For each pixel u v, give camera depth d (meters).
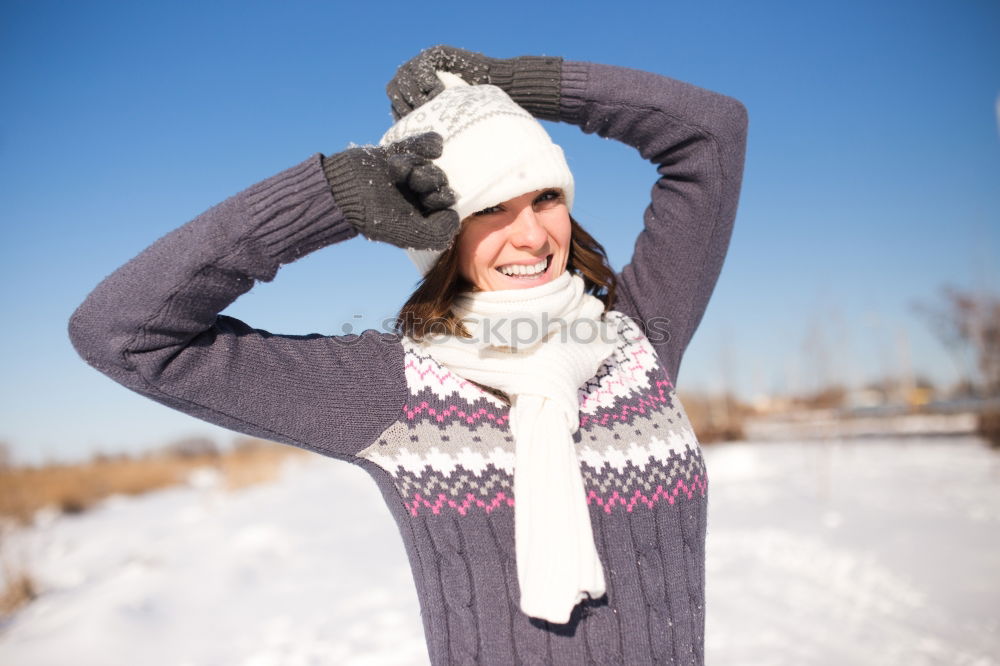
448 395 1.45
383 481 1.44
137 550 8.99
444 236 1.29
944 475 9.98
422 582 1.42
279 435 1.35
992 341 15.95
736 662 4.02
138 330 1.23
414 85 1.60
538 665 1.33
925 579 5.18
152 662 4.71
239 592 6.23
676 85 1.66
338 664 4.37
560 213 1.52
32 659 4.87
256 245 1.26
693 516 1.50
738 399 21.50
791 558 6.07
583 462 1.44
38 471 17.84
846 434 18.22
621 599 1.39
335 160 1.29
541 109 1.69
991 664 3.81
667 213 1.71
